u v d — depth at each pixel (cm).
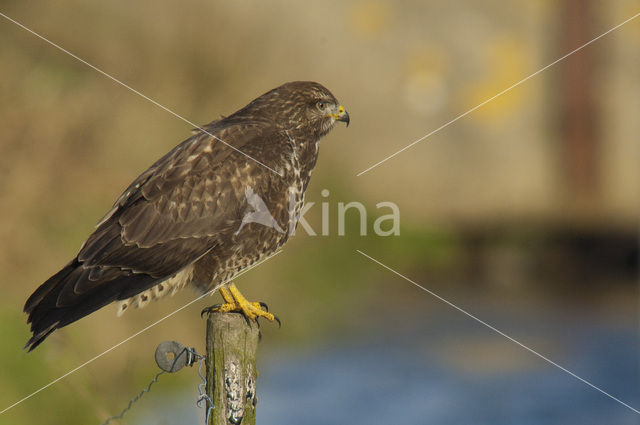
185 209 743
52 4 1567
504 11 2197
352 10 1981
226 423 633
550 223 2059
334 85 1911
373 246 1753
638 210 2102
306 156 843
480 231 1988
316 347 1441
